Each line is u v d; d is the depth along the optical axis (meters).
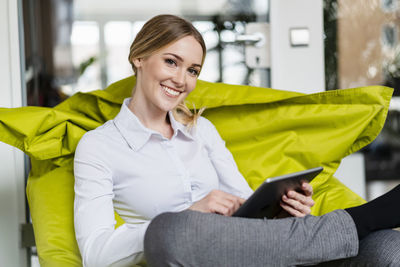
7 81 2.14
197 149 1.49
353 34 2.54
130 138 1.37
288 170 1.67
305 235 1.01
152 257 0.98
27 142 1.49
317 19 2.34
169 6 2.33
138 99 1.44
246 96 1.71
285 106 1.71
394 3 2.56
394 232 1.10
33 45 2.26
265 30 2.34
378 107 1.65
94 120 1.69
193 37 1.37
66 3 2.30
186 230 0.96
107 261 1.10
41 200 1.51
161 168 1.37
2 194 2.06
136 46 1.39
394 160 3.15
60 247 1.39
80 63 2.33
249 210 1.09
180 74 1.35
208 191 1.46
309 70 2.35
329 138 1.68
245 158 1.70
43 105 2.30
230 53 2.34
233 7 2.33
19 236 2.10
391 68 2.59
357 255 1.09
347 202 1.60
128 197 1.35
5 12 2.13
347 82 2.56
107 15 2.33
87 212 1.23
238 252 0.97
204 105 1.68
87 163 1.31
